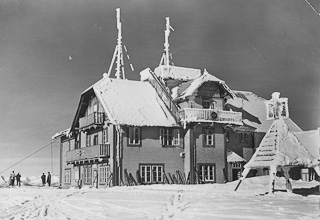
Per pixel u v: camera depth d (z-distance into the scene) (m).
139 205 16.27
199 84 32.59
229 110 33.56
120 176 30.03
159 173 31.34
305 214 13.52
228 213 13.85
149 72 33.47
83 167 32.66
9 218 14.98
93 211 15.39
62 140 33.59
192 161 31.77
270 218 12.79
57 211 15.91
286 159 18.50
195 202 16.66
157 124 31.23
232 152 32.44
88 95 31.59
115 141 30.25
